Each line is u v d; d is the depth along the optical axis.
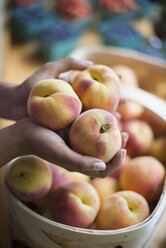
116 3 1.23
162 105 0.65
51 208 0.52
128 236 0.47
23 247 0.59
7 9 1.05
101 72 0.51
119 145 0.46
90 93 0.49
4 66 0.92
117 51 0.87
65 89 0.46
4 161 0.48
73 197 0.51
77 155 0.43
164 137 0.68
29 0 1.20
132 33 1.08
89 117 0.45
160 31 1.11
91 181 0.59
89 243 0.48
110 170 0.46
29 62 1.03
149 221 0.48
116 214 0.51
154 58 0.98
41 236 0.50
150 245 0.58
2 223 0.62
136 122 0.69
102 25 1.12
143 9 1.27
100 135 0.44
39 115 0.45
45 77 0.56
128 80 0.80
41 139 0.44
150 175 0.56
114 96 0.50
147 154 0.68
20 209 0.49
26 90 0.57
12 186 0.50
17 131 0.46
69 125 0.47
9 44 1.04
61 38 1.01
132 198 0.53
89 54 0.85
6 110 0.60
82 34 1.18
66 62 0.56
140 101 0.64
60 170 0.55
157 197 0.57
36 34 1.03
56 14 1.19
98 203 0.52
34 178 0.50
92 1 1.29
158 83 0.87
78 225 0.50
